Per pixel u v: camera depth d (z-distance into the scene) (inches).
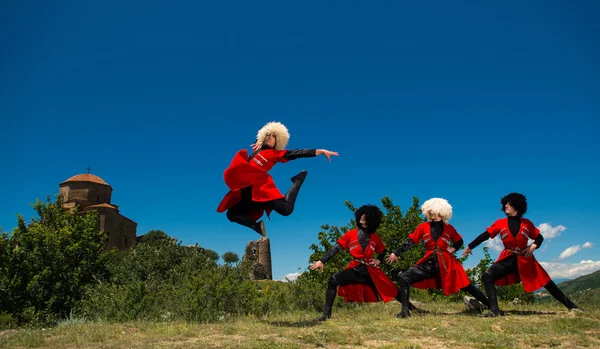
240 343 246.4
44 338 278.2
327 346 251.1
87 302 558.6
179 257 852.6
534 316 347.6
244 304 438.3
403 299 373.1
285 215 240.2
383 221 660.1
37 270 814.5
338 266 663.8
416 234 383.9
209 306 409.1
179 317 399.9
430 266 376.5
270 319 379.2
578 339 265.0
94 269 869.2
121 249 2476.6
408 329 302.4
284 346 238.7
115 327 319.6
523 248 364.8
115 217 2485.2
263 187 238.4
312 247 687.7
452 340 266.5
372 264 366.0
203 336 272.4
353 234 369.4
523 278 361.1
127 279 794.8
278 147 260.1
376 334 284.7
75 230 889.5
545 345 254.4
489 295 367.9
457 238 379.2
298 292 494.3
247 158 243.8
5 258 817.5
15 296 784.9
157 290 537.3
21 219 857.5
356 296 369.7
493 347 247.8
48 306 774.5
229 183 238.8
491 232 371.9
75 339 268.4
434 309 431.2
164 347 235.5
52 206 929.5
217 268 634.8
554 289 364.5
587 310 367.9
